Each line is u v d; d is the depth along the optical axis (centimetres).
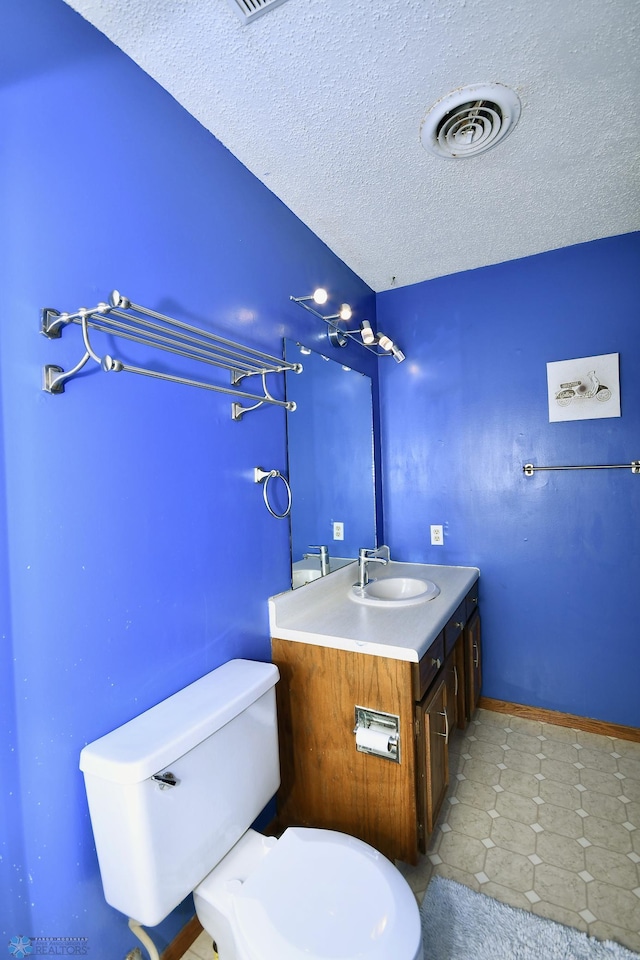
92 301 101
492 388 237
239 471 149
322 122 135
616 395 211
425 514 255
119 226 108
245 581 150
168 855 95
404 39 109
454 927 125
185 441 127
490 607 241
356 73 118
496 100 128
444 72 119
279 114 132
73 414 96
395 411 261
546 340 224
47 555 91
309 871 101
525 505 231
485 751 205
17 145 87
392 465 263
